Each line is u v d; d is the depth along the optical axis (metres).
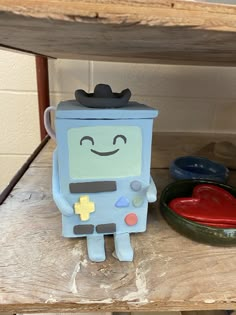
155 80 0.85
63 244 0.33
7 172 0.91
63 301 0.26
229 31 0.20
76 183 0.32
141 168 0.33
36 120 0.86
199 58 0.46
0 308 0.25
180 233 0.35
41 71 0.75
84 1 0.18
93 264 0.30
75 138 0.30
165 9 0.19
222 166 0.57
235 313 0.42
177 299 0.26
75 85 0.84
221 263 0.31
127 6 0.18
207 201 0.40
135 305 0.26
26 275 0.28
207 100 0.88
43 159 0.60
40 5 0.18
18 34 0.24
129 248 0.32
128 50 0.36
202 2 0.19
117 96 0.33
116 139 0.31
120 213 0.34
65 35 0.24
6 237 0.34
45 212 0.39
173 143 0.78
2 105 0.83
